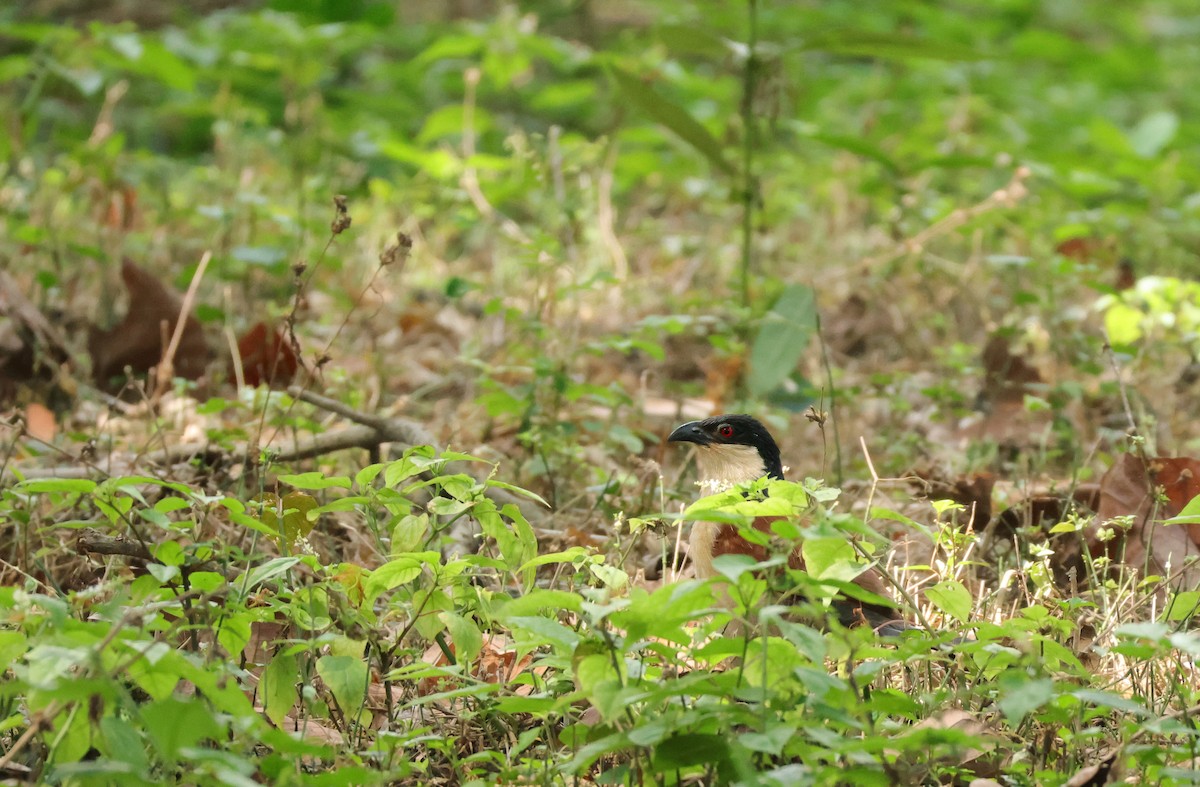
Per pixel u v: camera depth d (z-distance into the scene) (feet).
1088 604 20.94
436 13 91.76
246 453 27.50
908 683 20.33
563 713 18.15
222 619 18.48
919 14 77.61
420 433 29.60
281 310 38.52
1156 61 87.86
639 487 30.68
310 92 61.93
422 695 21.11
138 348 38.14
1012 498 29.89
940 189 63.62
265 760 15.21
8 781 15.72
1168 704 19.61
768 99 41.75
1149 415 34.37
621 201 65.62
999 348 37.32
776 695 16.06
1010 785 17.49
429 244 51.34
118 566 23.36
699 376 42.73
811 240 54.13
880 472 32.68
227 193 51.13
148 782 14.49
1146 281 38.60
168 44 59.62
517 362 38.22
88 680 14.28
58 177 47.96
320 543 27.30
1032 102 74.84
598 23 88.69
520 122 77.25
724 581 16.08
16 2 81.20
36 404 33.83
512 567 19.80
